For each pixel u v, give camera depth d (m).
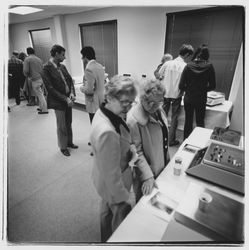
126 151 0.97
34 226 1.50
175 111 2.58
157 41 3.29
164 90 0.96
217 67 2.81
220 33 2.63
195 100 2.23
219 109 2.33
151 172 1.06
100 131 0.83
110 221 1.14
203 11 2.66
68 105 2.26
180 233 0.68
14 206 1.69
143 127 1.04
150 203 0.89
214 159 1.04
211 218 0.70
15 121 3.76
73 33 4.64
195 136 1.57
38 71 3.90
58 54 2.03
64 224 1.52
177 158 1.17
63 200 1.77
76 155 2.54
